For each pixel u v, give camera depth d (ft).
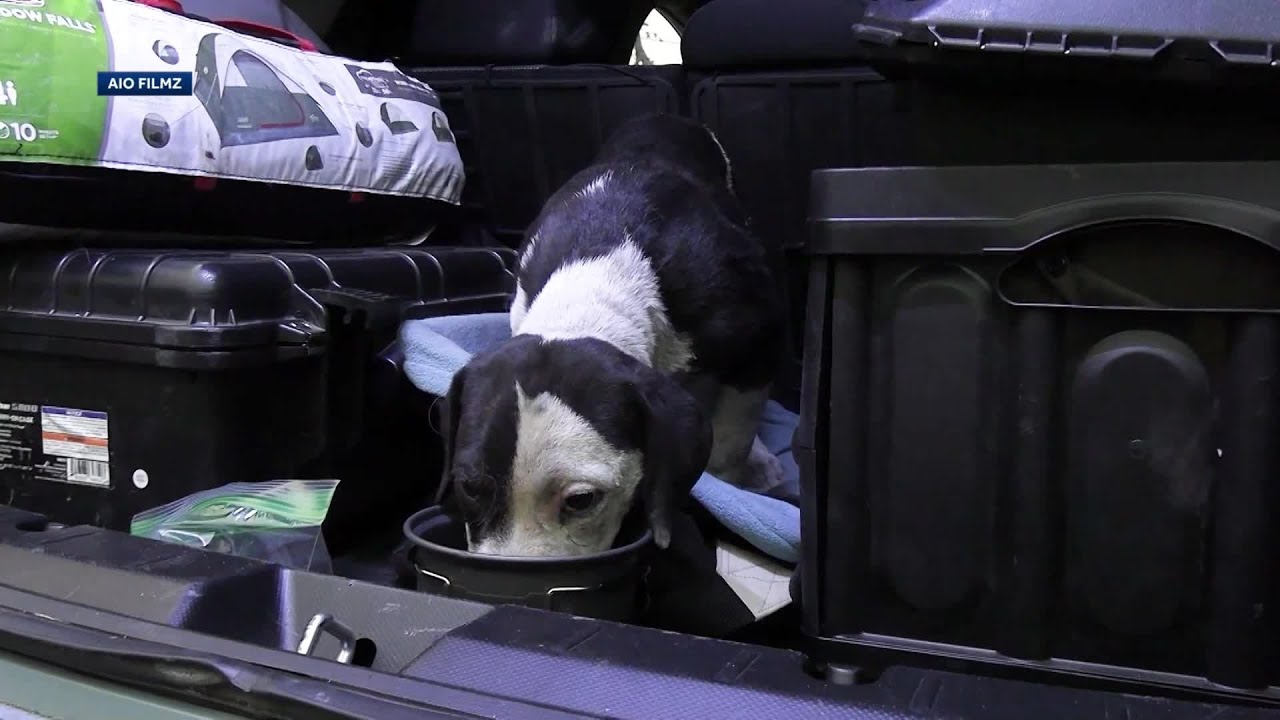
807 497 3.82
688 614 5.14
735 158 8.34
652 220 6.72
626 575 4.46
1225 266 3.22
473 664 2.93
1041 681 3.59
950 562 3.67
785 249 8.37
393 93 7.71
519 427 4.92
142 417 5.38
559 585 4.17
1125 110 3.27
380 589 3.41
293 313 5.51
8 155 5.19
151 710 2.85
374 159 7.25
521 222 9.14
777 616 5.18
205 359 5.02
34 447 5.74
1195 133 3.21
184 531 4.91
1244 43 2.93
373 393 6.05
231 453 5.32
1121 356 3.38
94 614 3.20
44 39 5.36
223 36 6.43
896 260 3.58
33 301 5.54
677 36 10.69
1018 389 3.48
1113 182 3.26
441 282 7.02
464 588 4.25
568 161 8.83
